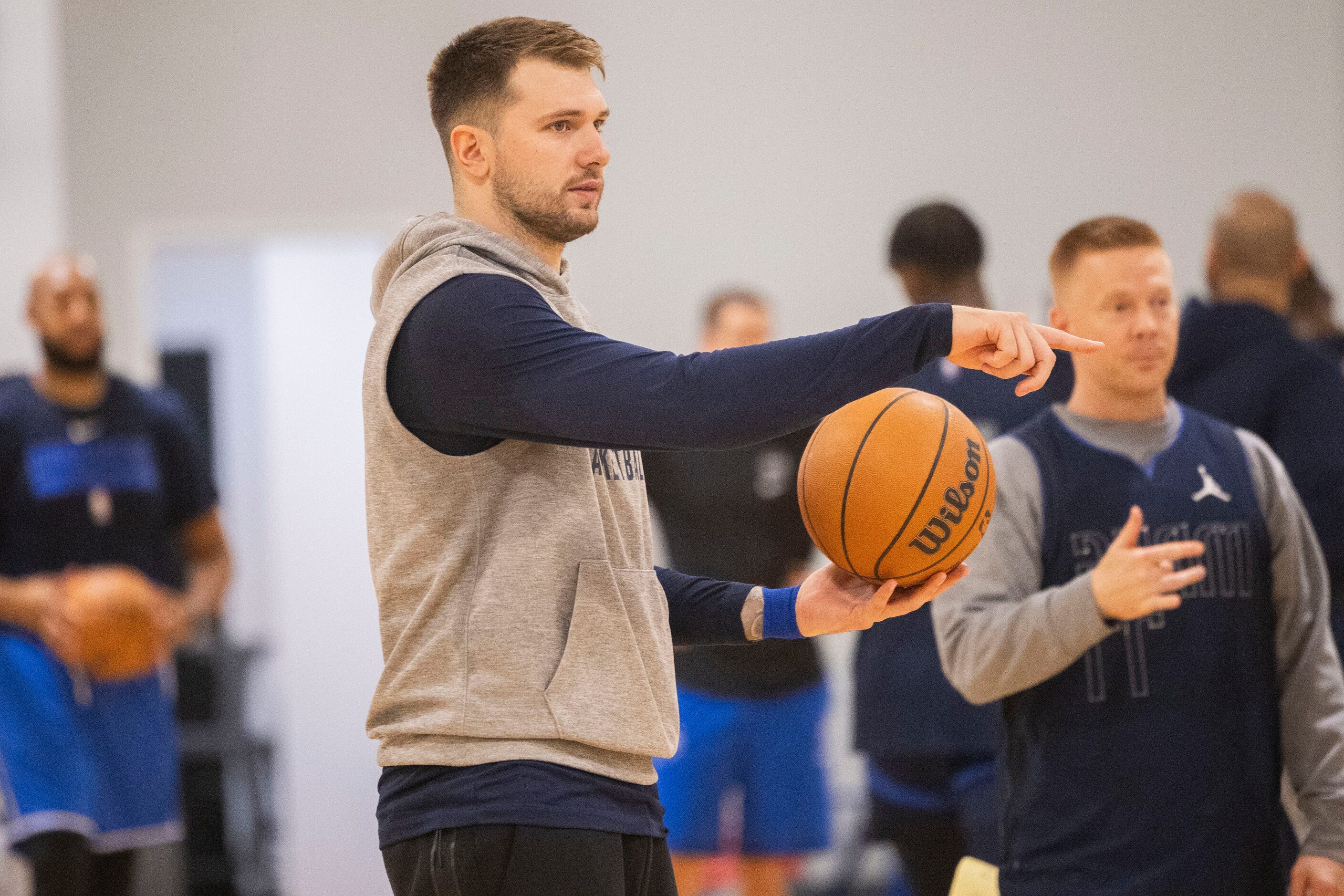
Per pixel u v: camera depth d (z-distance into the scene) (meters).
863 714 8.65
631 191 17.95
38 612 10.04
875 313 17.91
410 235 4.62
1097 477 6.13
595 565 4.41
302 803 18.09
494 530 4.39
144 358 18.30
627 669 4.41
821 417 4.03
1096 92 17.88
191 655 16.11
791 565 11.95
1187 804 5.82
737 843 11.70
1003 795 6.21
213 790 15.47
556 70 4.55
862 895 13.88
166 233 18.33
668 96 18.02
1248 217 8.23
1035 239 17.89
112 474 10.70
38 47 14.93
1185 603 5.95
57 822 9.87
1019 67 17.89
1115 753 5.88
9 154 14.79
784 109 17.98
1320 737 5.99
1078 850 5.90
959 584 6.17
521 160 4.54
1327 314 11.76
